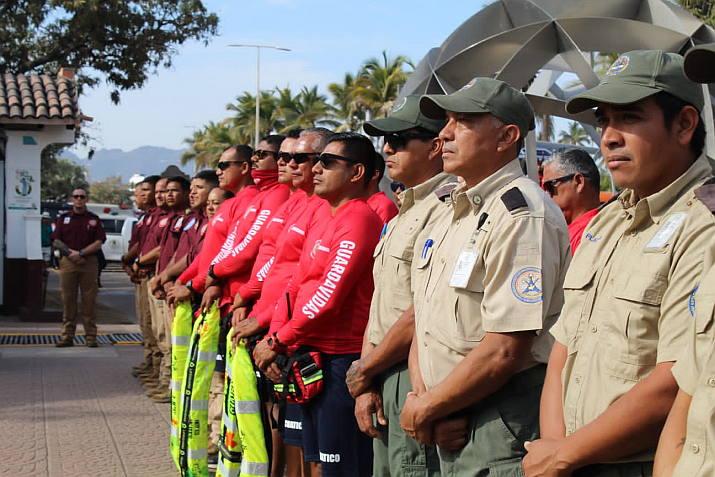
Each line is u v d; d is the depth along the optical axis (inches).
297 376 150.3
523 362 100.0
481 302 104.3
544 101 225.8
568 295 90.4
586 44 221.0
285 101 1779.0
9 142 528.4
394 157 140.6
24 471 204.8
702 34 208.2
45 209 1062.4
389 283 133.8
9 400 289.1
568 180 165.2
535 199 104.5
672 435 70.9
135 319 588.1
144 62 862.5
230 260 194.2
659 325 78.4
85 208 431.2
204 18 867.4
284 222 183.6
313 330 149.8
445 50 247.1
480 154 109.9
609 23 214.1
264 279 178.1
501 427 102.7
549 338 104.0
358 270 148.8
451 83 243.3
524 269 99.8
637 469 80.7
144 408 281.0
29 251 526.0
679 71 83.3
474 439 104.5
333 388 150.0
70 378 335.3
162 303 292.0
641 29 210.4
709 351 66.9
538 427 102.9
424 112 122.9
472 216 109.2
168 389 292.5
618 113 84.8
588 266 88.7
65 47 847.1
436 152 138.9
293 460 168.4
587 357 85.3
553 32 223.0
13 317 535.8
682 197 82.0
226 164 226.8
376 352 127.6
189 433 185.9
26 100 532.4
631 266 82.4
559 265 103.9
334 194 155.5
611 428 77.6
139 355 406.9
